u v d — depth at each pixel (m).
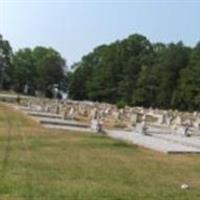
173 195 14.19
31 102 81.81
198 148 29.34
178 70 125.88
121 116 61.97
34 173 16.08
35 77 160.75
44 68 160.25
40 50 170.12
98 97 141.88
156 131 43.31
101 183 15.19
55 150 22.58
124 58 142.75
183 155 25.56
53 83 161.75
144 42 148.38
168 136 38.19
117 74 139.88
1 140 24.97
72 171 17.09
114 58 143.25
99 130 36.09
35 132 30.89
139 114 66.00
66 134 31.14
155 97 125.56
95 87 141.50
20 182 14.30
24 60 163.25
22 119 43.09
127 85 134.00
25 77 159.25
